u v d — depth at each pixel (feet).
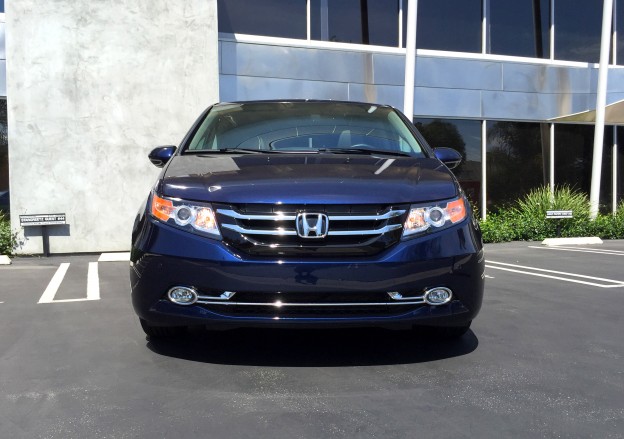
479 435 8.32
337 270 10.14
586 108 43.70
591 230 39.75
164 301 10.53
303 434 8.32
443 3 41.16
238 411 9.10
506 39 42.83
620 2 46.68
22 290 19.22
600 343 13.00
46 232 29.35
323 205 10.44
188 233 10.49
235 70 35.42
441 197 11.05
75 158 29.81
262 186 10.73
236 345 12.32
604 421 8.81
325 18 38.17
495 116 41.34
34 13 29.12
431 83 39.73
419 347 12.35
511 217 40.24
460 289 10.71
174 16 30.81
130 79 30.30
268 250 10.23
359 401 9.48
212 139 14.46
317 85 37.14
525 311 16.19
